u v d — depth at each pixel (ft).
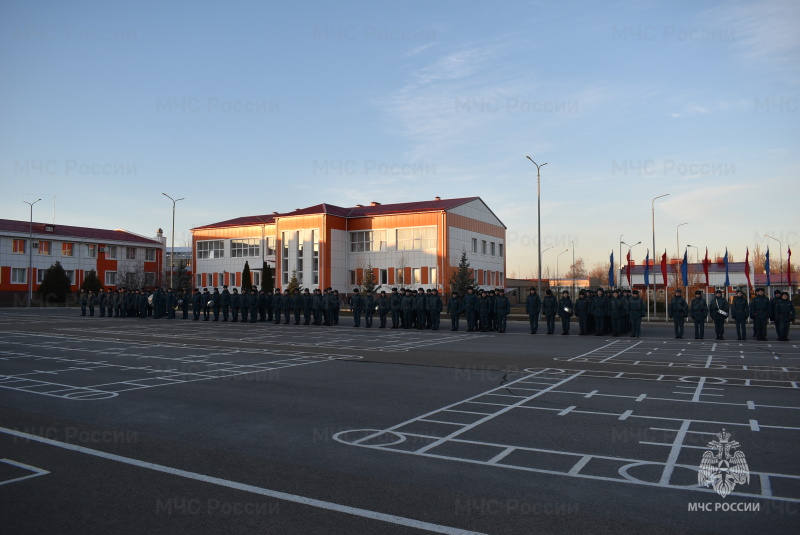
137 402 33.78
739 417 29.25
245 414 30.53
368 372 45.75
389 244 183.62
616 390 37.22
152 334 83.92
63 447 24.23
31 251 202.80
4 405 32.99
